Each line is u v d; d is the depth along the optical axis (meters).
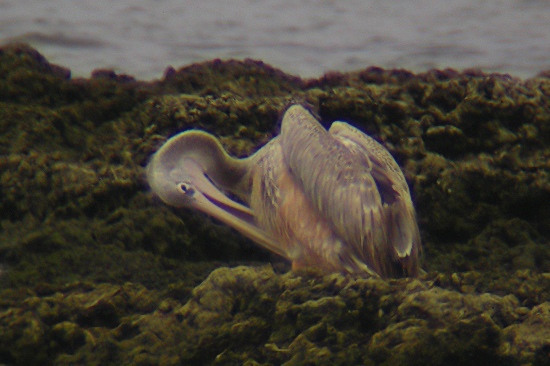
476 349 12.51
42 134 17.55
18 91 18.08
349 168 14.09
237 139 17.67
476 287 15.09
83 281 15.09
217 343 13.28
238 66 18.98
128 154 17.19
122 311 14.22
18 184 16.66
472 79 17.75
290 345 12.94
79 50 35.53
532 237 16.72
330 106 18.05
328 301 13.13
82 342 13.54
